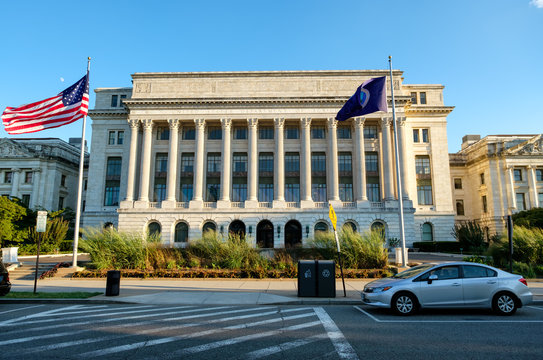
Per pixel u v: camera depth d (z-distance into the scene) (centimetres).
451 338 870
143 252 2552
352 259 2398
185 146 5331
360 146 5059
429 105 5616
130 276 2252
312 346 799
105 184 5531
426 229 5388
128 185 5044
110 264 2509
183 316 1160
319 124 5356
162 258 2531
